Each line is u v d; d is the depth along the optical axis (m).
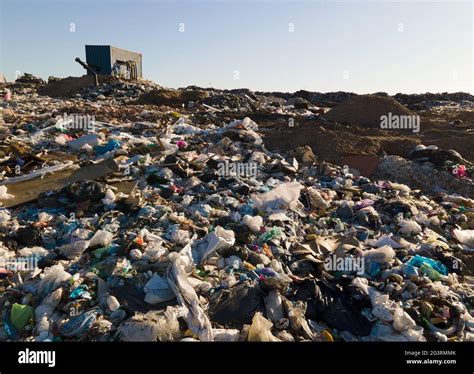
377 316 5.51
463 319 5.55
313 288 5.87
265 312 5.40
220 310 5.34
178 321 5.06
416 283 6.29
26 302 5.29
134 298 5.35
